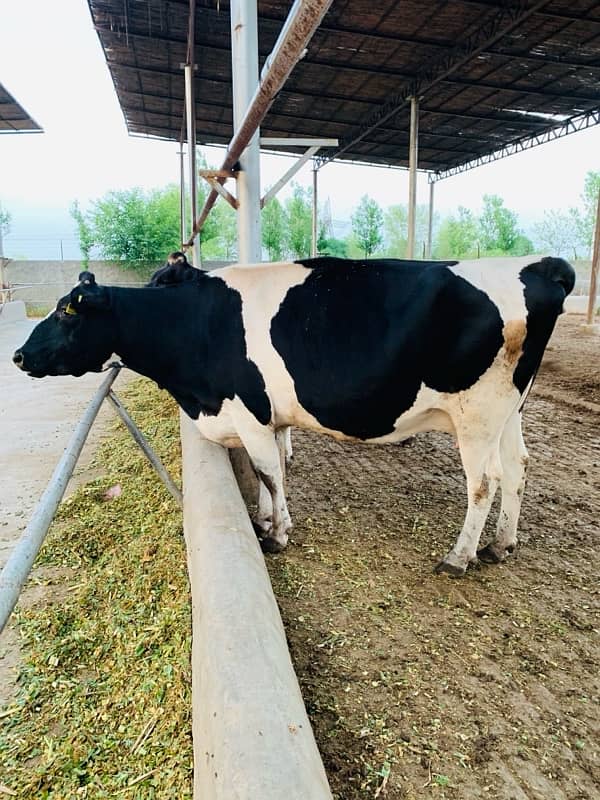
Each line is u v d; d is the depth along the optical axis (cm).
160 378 360
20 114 1834
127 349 349
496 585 311
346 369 307
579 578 318
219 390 338
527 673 246
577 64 1127
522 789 192
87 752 209
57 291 2922
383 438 333
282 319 319
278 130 1677
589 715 224
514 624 278
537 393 766
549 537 364
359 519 389
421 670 246
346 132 1695
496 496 434
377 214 4447
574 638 268
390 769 198
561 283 297
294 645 261
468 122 1570
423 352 296
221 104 1513
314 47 1070
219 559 223
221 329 331
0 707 237
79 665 260
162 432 586
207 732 149
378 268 316
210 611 192
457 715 223
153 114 1648
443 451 537
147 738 211
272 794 120
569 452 530
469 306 288
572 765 202
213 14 987
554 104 1412
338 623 277
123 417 369
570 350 1007
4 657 267
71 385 897
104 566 340
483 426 305
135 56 1202
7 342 1343
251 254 470
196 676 183
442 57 1099
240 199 466
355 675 243
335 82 1261
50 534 381
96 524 391
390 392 308
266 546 342
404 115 1506
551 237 4828
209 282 346
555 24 958
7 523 401
